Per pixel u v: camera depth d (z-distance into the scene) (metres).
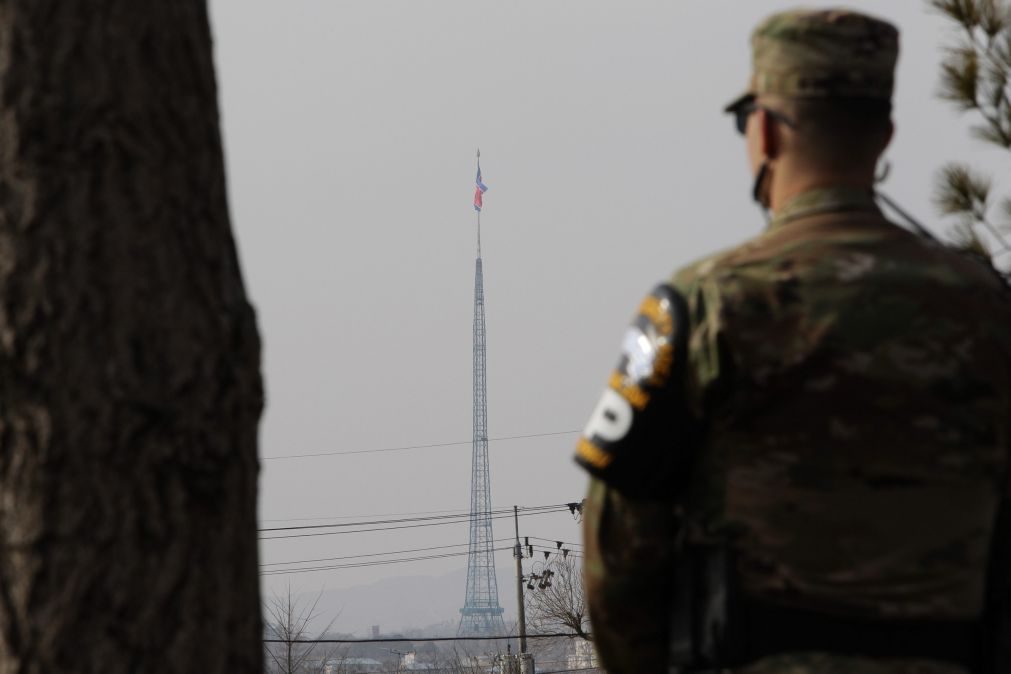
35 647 3.68
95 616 3.69
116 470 3.74
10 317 3.77
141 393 3.77
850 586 3.33
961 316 3.49
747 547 3.37
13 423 3.74
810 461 3.36
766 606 3.35
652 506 3.50
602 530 3.55
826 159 3.64
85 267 3.79
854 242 3.52
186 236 3.94
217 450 3.88
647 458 3.44
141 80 3.94
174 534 3.77
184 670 3.75
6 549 3.72
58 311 3.77
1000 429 3.50
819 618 3.33
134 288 3.82
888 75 3.68
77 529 3.71
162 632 3.74
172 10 4.05
